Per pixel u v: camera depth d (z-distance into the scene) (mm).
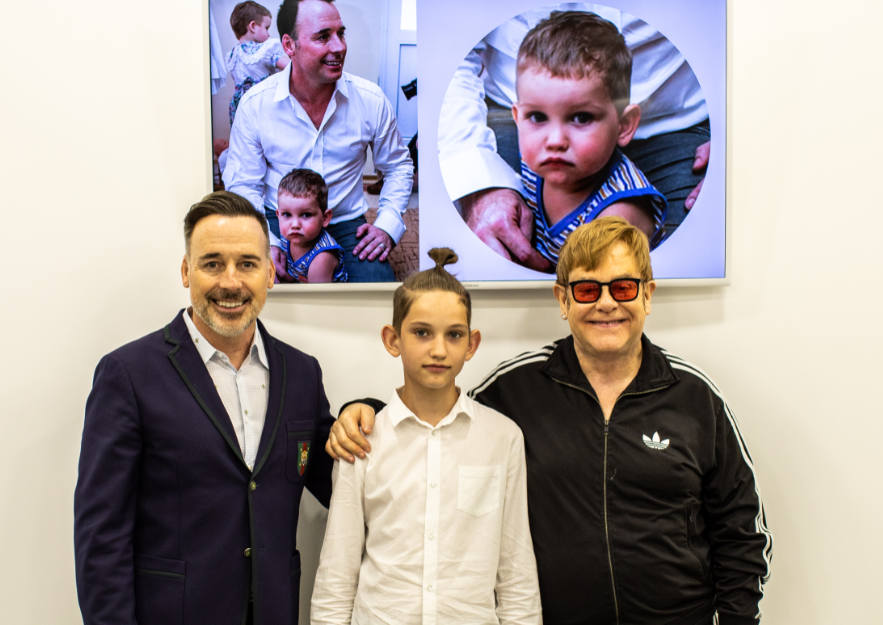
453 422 1060
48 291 1327
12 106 1305
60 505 1342
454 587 989
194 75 1359
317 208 1363
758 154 1455
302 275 1368
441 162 1376
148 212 1359
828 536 1477
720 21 1391
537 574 1092
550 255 1398
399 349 1065
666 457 1072
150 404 962
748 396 1474
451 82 1363
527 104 1375
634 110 1387
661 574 1060
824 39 1438
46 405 1332
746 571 1088
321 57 1341
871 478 1473
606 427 1094
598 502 1073
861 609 1480
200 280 976
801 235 1459
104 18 1327
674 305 1456
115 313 1355
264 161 1346
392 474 1031
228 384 1059
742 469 1133
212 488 975
